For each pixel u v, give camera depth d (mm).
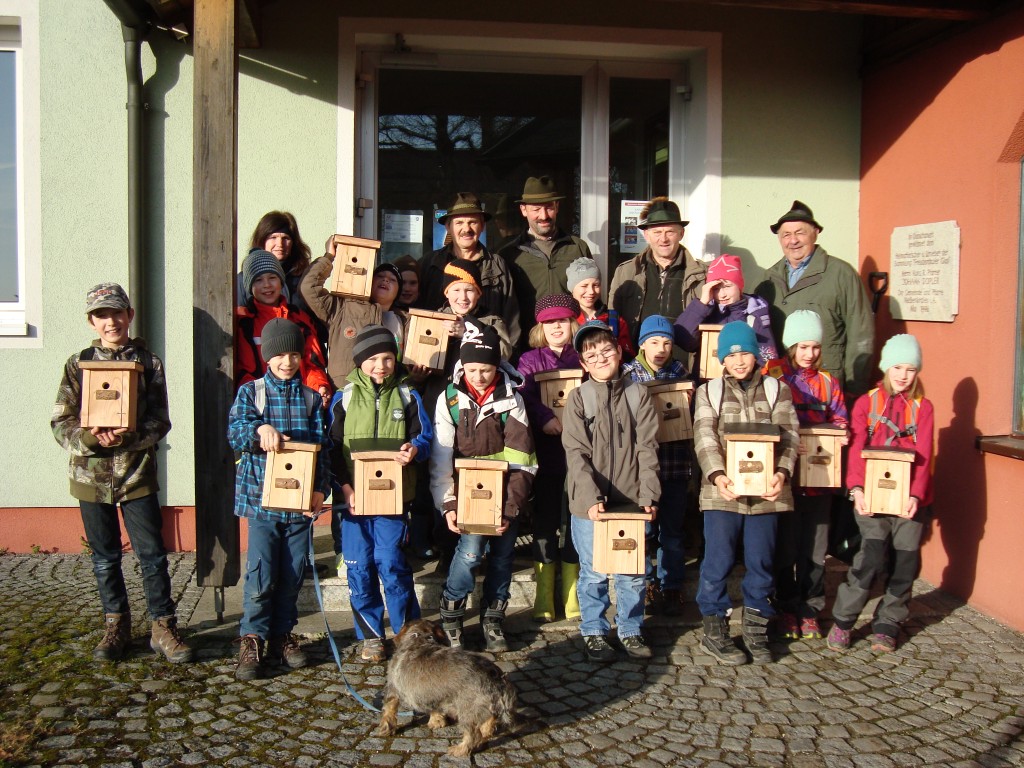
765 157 5820
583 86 5977
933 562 5094
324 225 5520
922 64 5195
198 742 3295
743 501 3996
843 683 3887
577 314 4574
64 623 4320
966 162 4820
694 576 4758
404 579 3918
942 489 5004
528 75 5930
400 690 3236
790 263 5156
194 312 4137
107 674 3789
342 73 5457
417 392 4113
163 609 3961
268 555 3775
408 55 5730
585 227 6027
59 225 5359
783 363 4508
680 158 6090
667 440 4293
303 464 3666
